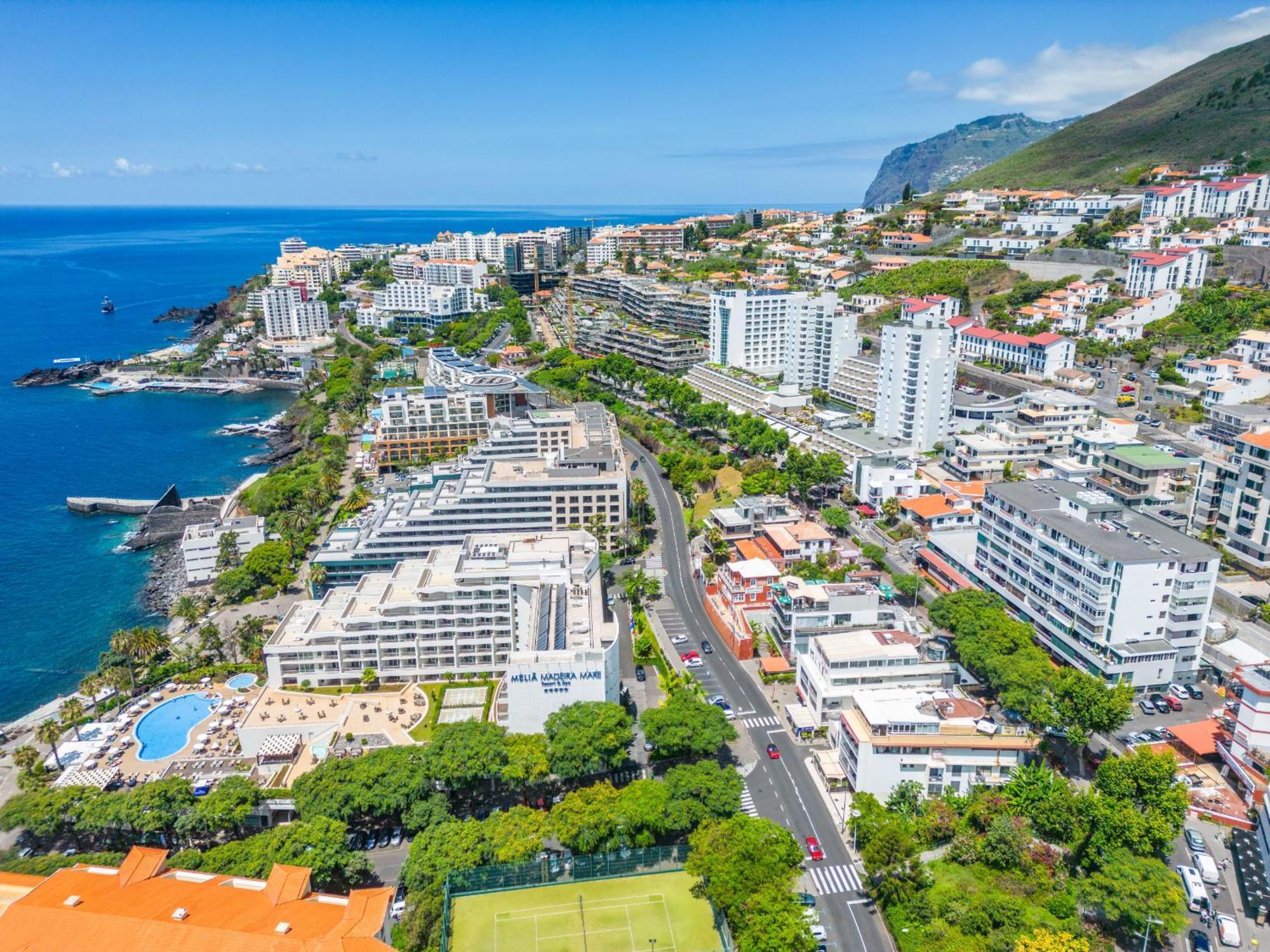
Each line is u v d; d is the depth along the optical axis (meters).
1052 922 145.00
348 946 120.69
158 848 173.12
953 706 183.12
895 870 153.75
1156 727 192.62
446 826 162.88
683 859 163.00
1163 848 154.75
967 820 167.75
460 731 183.62
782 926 139.25
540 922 149.12
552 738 181.38
